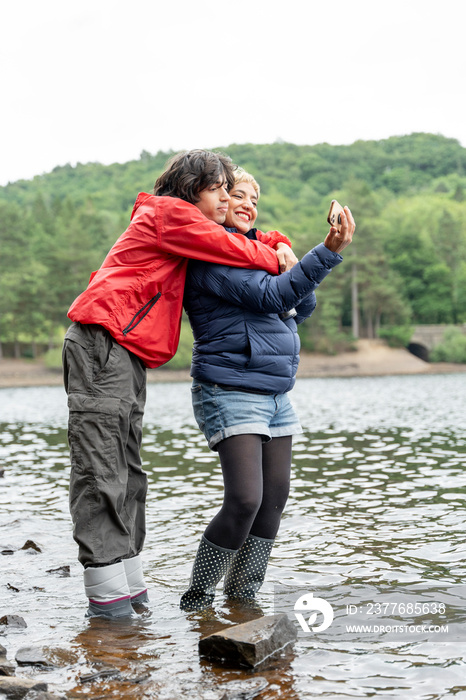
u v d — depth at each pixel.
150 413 20.12
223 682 2.26
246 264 3.03
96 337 3.00
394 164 195.62
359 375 77.50
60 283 85.38
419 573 3.64
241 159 189.00
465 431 12.28
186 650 2.57
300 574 3.65
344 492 6.29
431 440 10.76
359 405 22.42
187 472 7.78
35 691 2.12
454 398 27.00
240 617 2.98
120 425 2.99
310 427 13.58
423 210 113.88
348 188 98.69
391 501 5.80
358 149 196.50
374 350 86.31
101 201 153.00
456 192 135.62
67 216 102.12
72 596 3.36
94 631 2.80
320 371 80.88
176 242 3.01
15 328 83.56
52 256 85.81
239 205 3.36
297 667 2.41
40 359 84.56
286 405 3.28
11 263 85.75
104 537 3.00
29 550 4.31
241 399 3.07
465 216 112.25
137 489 3.23
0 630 2.83
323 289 86.44
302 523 4.99
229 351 3.10
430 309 97.62
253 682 2.26
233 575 3.30
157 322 3.07
